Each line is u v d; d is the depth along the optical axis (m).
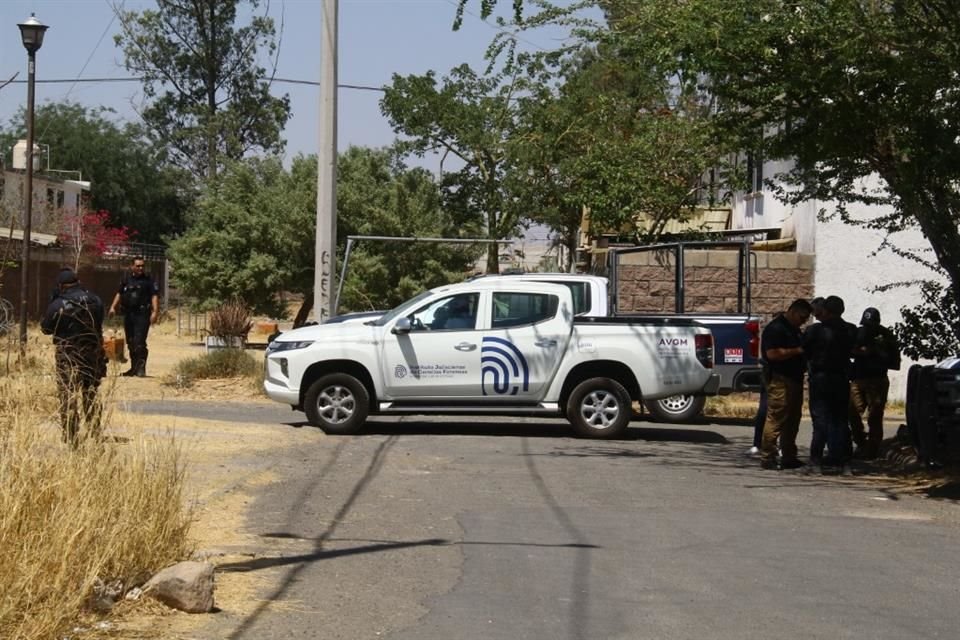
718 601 7.33
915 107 12.09
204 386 20.80
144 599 6.69
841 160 13.49
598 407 15.70
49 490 6.57
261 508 10.11
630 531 9.57
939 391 12.90
